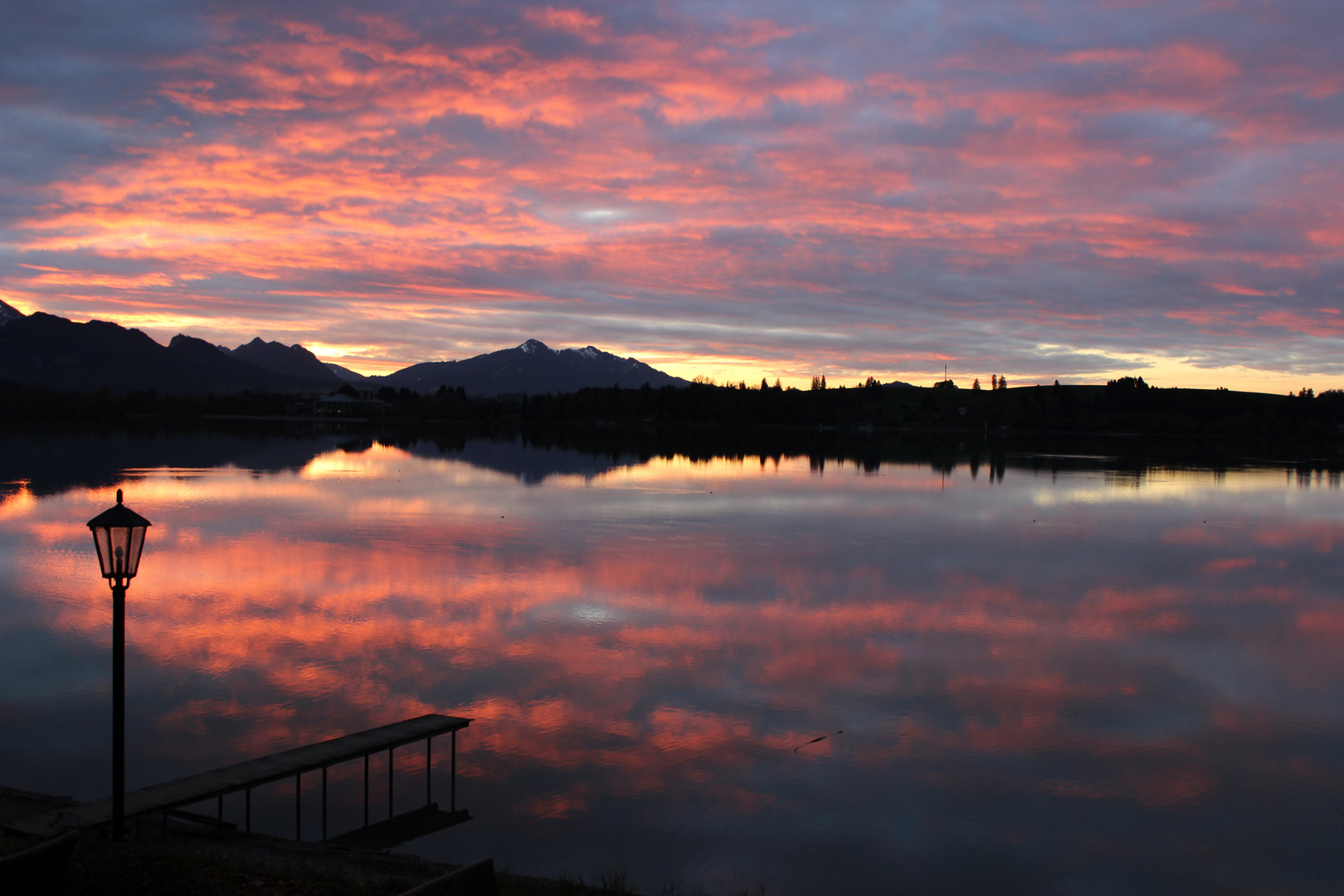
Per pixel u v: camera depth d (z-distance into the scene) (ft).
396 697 78.38
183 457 341.41
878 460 415.85
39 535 152.87
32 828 46.60
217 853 46.55
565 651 92.73
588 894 44.24
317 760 58.49
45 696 76.43
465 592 118.11
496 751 68.08
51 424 565.94
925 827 58.39
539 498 232.12
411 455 386.93
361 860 46.50
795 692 82.43
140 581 121.60
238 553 144.56
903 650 96.37
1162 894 51.55
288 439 494.59
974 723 76.18
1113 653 96.94
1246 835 58.23
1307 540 181.47
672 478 301.43
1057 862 54.60
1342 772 67.82
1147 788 64.75
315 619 102.99
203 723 71.05
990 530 188.03
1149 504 242.78
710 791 62.39
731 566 140.67
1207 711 79.87
